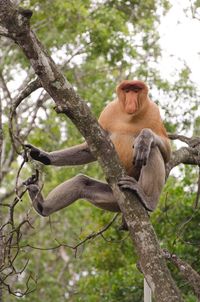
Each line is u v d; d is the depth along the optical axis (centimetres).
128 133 1275
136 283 1833
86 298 1991
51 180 2547
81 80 2580
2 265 1123
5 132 2389
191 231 1750
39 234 2938
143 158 1131
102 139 997
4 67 2538
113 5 2523
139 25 2491
